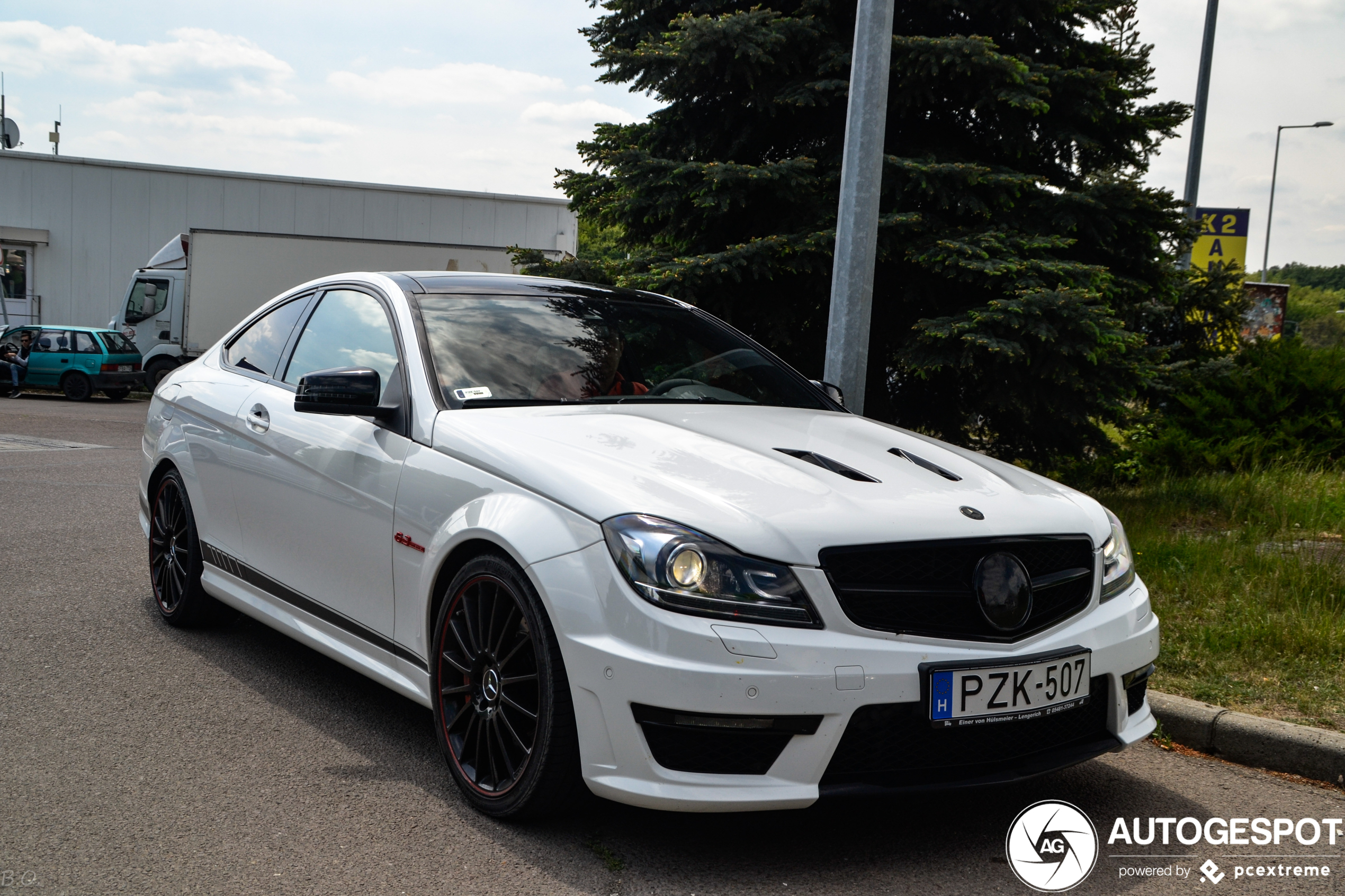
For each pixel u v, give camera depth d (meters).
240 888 2.56
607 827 2.97
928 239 8.04
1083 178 8.88
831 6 8.44
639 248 9.12
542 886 2.62
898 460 3.30
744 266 8.08
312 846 2.79
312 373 3.52
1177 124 8.83
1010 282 7.80
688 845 2.88
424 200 24.72
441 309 3.87
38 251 24.58
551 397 3.61
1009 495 3.12
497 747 3.01
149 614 5.13
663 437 3.21
